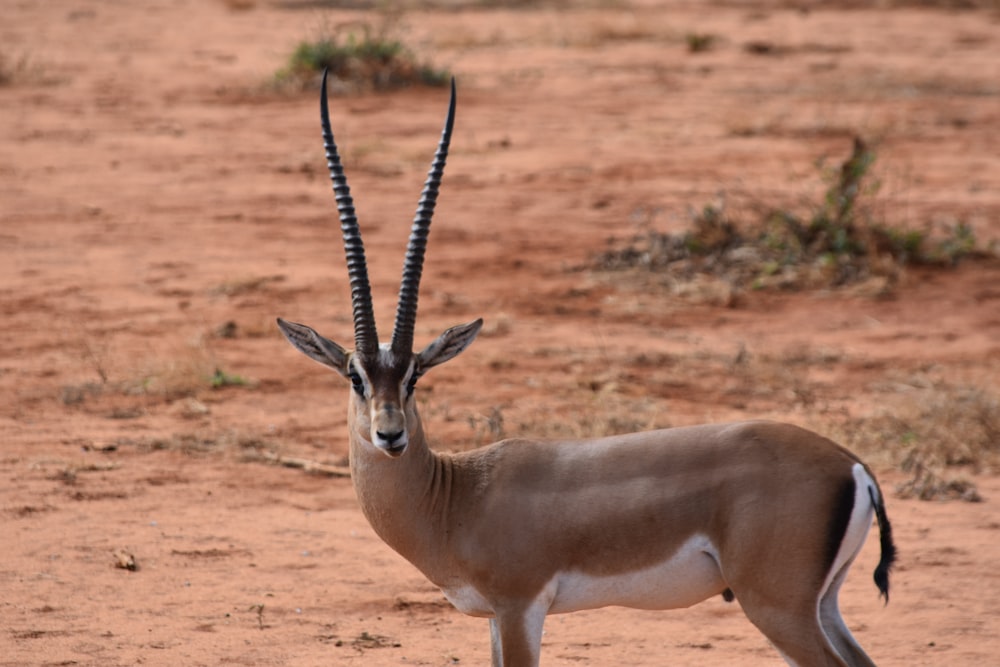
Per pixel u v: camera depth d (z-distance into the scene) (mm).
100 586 11633
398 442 8430
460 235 25812
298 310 21203
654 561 8539
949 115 37781
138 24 54406
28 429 15891
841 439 15641
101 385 17562
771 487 8297
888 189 29000
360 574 12148
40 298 21656
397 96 40031
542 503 8695
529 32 53125
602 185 29656
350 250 9062
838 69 45281
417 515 8891
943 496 14125
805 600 8227
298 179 30328
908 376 18344
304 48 41906
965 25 54438
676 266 23672
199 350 18844
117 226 26297
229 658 10258
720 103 39406
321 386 17969
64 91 40188
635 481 8609
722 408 17000
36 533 12789
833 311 21609
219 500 13914
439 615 11328
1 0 59688
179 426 16188
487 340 19969
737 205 26516
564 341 20000
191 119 36656
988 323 20891
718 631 11094
